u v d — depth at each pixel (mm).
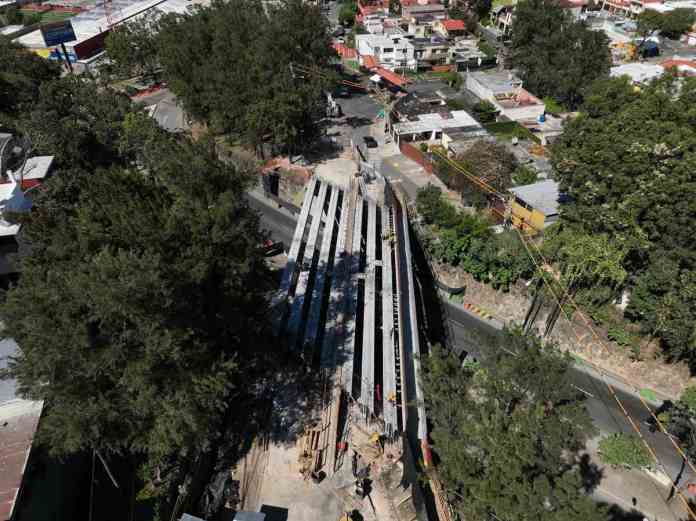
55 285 25688
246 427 34625
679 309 37875
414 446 32000
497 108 81000
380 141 76438
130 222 28891
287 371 38500
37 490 27281
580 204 42375
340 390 36000
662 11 119812
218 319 32969
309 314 42938
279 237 59344
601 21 122188
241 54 72812
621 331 44219
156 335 24578
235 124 70750
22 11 148750
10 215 33219
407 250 48875
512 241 48562
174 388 26625
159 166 41312
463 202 58031
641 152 37312
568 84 80000
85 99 69312
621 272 40094
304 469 31094
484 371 26953
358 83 98750
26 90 74438
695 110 39031
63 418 24344
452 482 23766
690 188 35750
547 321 47875
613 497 35219
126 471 33000
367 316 42688
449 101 82938
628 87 46500
